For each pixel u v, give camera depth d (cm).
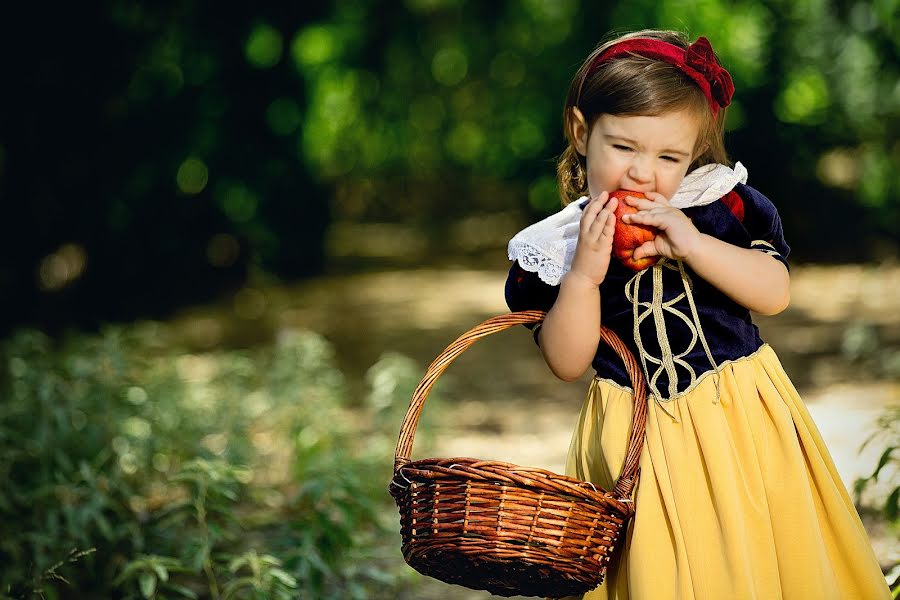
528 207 2620
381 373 895
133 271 1672
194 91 1634
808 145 1948
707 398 351
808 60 1952
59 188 1510
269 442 895
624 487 337
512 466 322
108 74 1510
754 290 346
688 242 340
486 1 2528
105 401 729
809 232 1958
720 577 341
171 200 1677
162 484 723
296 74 1792
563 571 325
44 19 1435
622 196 348
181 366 1127
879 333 1279
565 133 375
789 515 346
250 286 1886
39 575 520
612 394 368
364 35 2389
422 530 335
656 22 2044
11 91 1439
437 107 3044
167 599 546
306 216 1981
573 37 2267
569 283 357
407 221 3155
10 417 698
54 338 1430
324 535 557
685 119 343
